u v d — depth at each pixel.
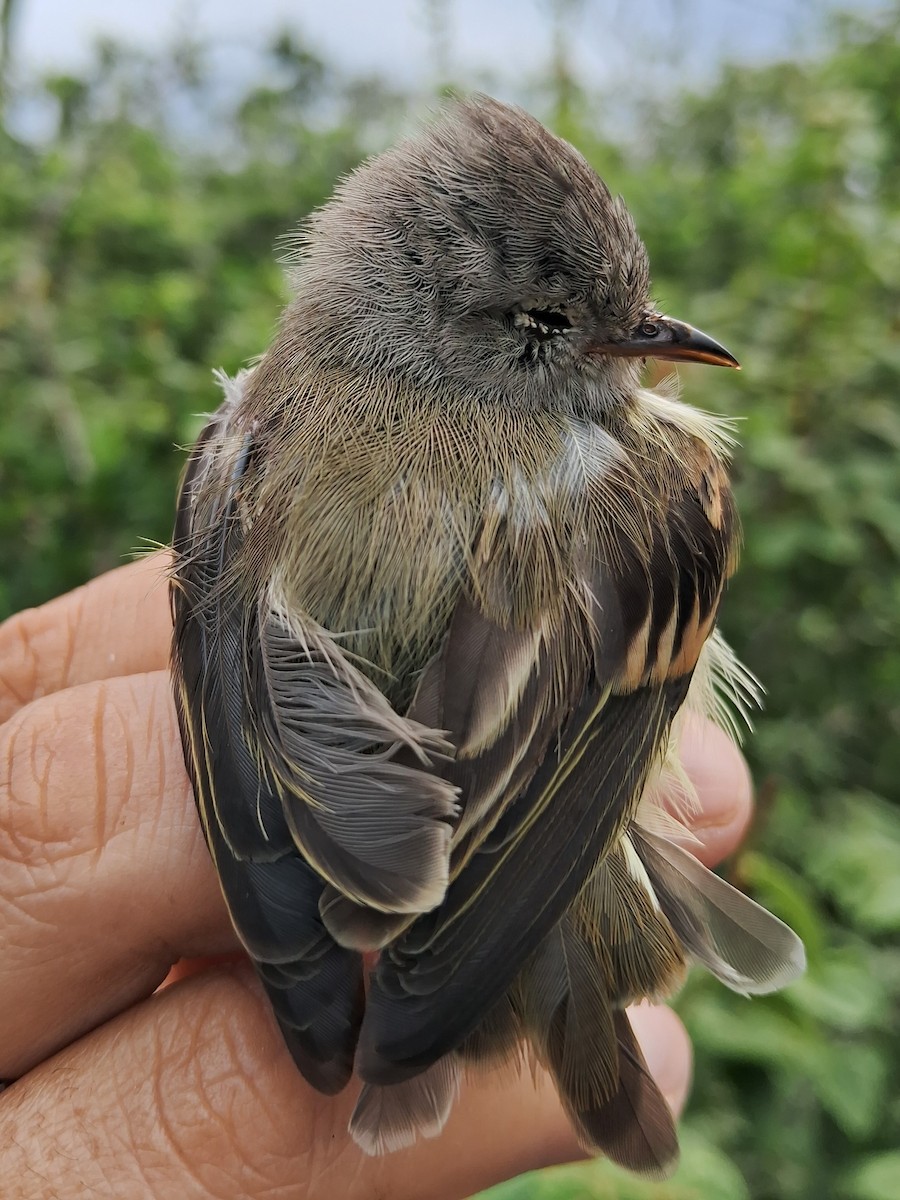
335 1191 0.06
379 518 0.07
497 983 0.06
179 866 0.06
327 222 0.09
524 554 0.07
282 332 0.08
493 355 0.08
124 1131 0.06
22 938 0.06
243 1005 0.06
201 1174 0.06
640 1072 0.07
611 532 0.07
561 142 0.08
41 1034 0.07
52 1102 0.06
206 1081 0.06
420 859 0.05
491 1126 0.07
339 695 0.06
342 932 0.05
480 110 0.09
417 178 0.08
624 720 0.07
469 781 0.06
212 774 0.06
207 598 0.07
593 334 0.08
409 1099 0.06
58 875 0.06
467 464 0.07
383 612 0.06
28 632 0.09
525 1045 0.07
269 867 0.06
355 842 0.06
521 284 0.08
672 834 0.08
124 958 0.07
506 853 0.06
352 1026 0.06
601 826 0.06
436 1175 0.07
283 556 0.07
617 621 0.07
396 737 0.06
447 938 0.06
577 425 0.08
